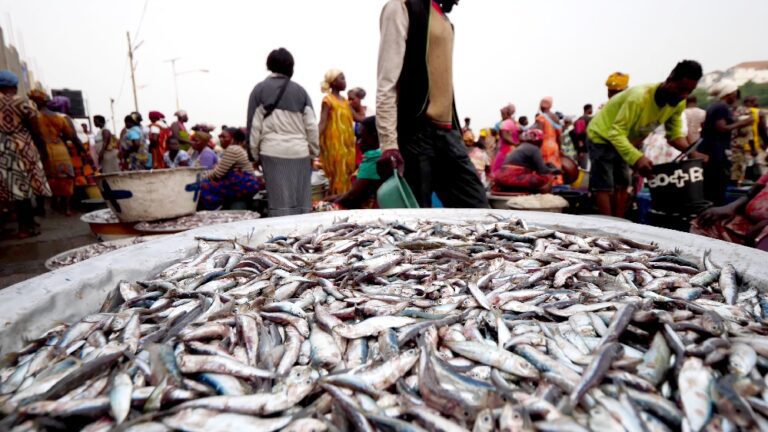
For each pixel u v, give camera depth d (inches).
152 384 46.3
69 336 58.6
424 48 138.6
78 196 347.9
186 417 41.5
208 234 110.7
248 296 72.7
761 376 44.7
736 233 125.2
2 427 39.9
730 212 125.9
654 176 158.1
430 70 144.7
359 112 321.1
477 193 163.3
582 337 54.3
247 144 184.4
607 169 199.0
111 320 61.4
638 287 75.3
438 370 47.8
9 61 619.2
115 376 46.5
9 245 217.3
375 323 59.7
